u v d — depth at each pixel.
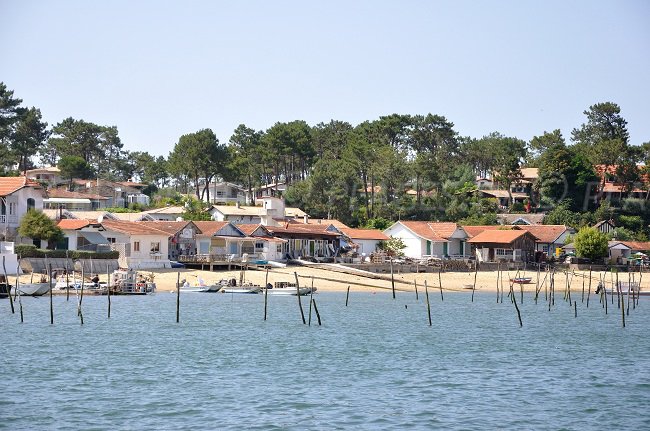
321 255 166.25
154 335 81.75
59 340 77.50
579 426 49.94
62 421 49.22
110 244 130.25
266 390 57.88
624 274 160.62
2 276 104.00
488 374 65.00
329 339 81.75
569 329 94.31
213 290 125.81
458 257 170.50
